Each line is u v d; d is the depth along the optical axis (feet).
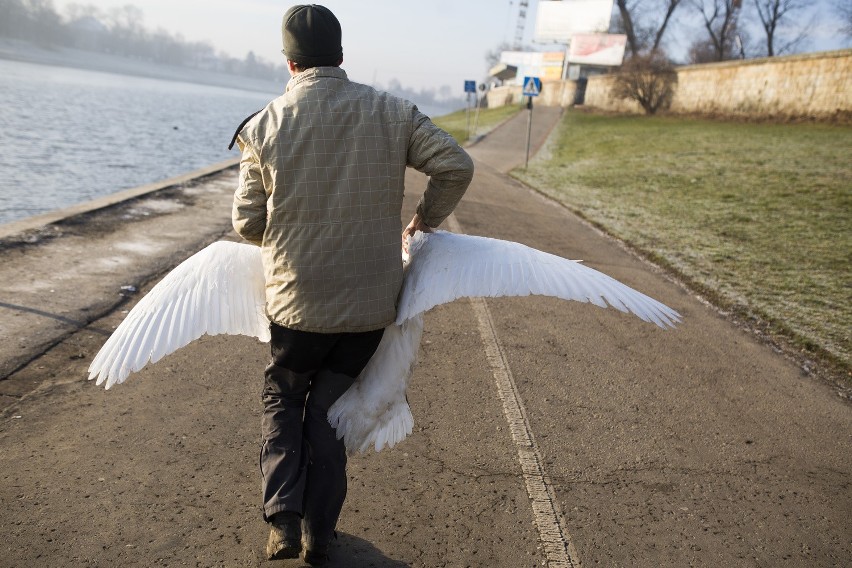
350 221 8.41
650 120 157.69
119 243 26.09
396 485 12.12
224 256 9.29
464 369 17.74
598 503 12.25
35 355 15.69
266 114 8.41
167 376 15.57
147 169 66.03
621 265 32.78
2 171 55.47
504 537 11.02
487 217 41.91
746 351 21.80
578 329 22.17
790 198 53.21
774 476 13.91
